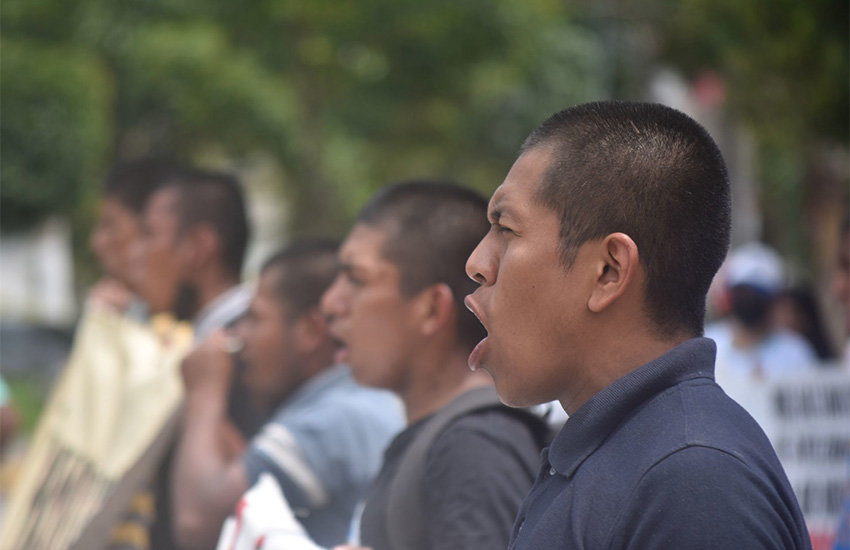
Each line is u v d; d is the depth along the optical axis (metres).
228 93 49.44
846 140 23.38
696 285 5.17
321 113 52.78
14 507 11.98
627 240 5.04
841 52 22.44
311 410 9.80
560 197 5.16
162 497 11.16
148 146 55.06
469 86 51.84
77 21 49.22
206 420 10.67
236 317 12.19
